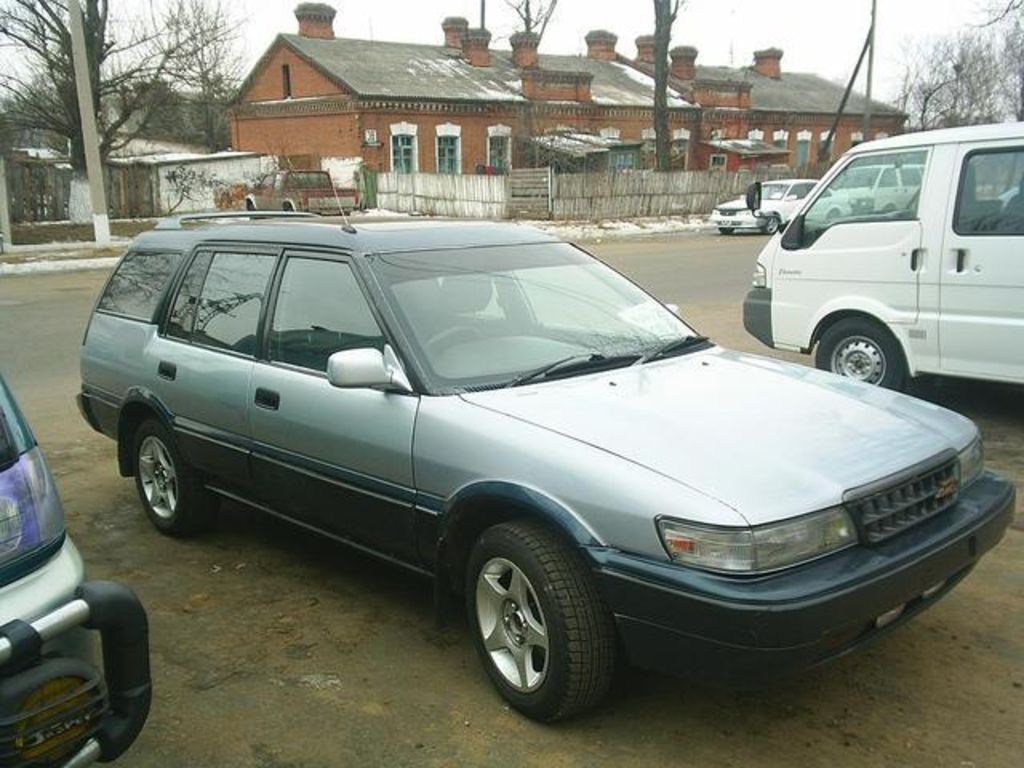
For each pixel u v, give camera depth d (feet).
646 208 105.40
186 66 82.43
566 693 10.27
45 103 82.07
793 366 14.07
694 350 14.16
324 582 14.83
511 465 10.78
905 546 10.16
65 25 77.00
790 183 89.71
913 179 22.31
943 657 12.15
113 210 94.27
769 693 11.38
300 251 14.42
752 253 68.59
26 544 7.93
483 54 132.77
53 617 7.57
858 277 23.39
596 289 14.93
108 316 18.26
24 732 7.24
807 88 169.89
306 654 12.54
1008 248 20.66
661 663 9.76
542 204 98.48
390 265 13.50
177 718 11.11
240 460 14.80
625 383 12.32
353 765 10.16
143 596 14.46
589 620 10.12
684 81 150.92
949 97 164.66
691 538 9.39
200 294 16.15
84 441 22.98
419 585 14.64
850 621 9.44
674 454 10.25
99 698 7.77
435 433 11.60
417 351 12.36
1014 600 13.73
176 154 115.24
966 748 10.25
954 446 11.59
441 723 10.89
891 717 10.85
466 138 121.39
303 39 122.83
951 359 21.98
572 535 10.11
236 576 15.15
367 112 112.98
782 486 9.79
